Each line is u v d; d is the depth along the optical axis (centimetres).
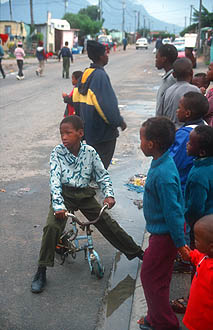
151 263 283
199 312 236
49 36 4500
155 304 285
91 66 534
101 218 360
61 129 346
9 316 317
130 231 462
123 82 1956
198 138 289
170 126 271
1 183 606
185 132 339
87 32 6153
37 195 564
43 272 352
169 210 264
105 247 426
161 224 278
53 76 2222
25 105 1304
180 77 417
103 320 314
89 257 364
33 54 4078
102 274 369
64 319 315
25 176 638
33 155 750
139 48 6391
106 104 518
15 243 430
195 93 348
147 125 272
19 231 457
